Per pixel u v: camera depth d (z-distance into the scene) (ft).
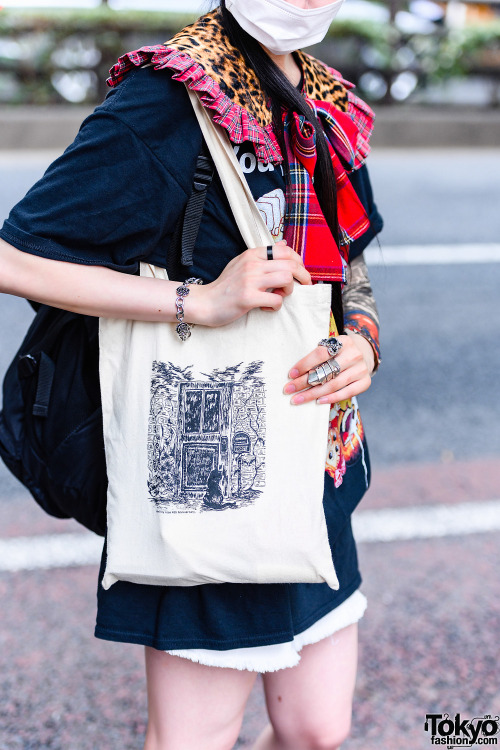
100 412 4.79
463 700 7.72
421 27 34.40
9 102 31.04
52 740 7.24
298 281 4.34
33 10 30.50
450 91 34.68
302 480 4.35
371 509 10.43
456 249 19.70
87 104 31.58
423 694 7.77
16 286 4.22
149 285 4.27
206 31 4.34
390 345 15.15
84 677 7.92
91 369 4.90
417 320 16.15
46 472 4.98
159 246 4.41
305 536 4.33
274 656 4.62
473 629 8.60
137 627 4.62
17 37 30.45
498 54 34.30
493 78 34.73
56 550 9.53
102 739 7.28
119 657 8.18
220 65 4.23
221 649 4.50
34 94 31.12
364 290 5.40
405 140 31.30
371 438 12.18
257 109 4.31
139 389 4.39
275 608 4.55
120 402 4.44
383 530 10.03
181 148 4.17
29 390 4.94
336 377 4.42
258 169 4.37
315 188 4.65
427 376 14.14
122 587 4.63
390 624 8.62
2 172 23.52
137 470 4.39
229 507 4.31
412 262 18.84
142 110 4.10
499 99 34.99
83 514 5.02
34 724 7.39
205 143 4.23
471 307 16.84
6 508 10.29
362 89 33.86
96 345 4.86
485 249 19.77
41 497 5.23
